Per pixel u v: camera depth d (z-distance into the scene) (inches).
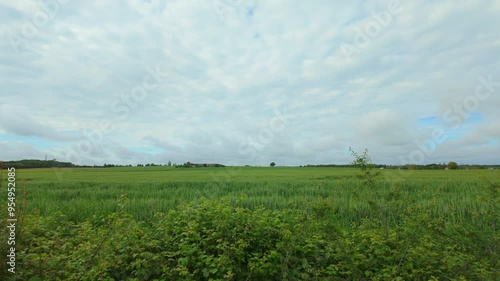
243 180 959.6
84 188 744.3
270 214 266.2
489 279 162.4
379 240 205.9
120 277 198.8
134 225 227.8
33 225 225.3
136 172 1691.7
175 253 199.3
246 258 211.9
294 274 197.0
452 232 207.0
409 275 181.0
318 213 199.5
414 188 649.0
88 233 239.1
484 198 209.0
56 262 175.5
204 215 250.5
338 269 194.2
